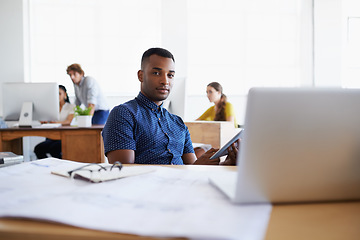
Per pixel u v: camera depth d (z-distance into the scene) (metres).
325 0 5.63
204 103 5.55
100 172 0.83
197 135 3.00
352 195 0.65
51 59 5.34
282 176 0.60
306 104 0.58
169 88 1.64
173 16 5.42
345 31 5.79
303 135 0.59
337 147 0.60
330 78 5.73
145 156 1.57
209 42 5.66
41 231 0.48
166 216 0.53
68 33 5.35
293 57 5.82
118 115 1.51
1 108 5.13
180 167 1.03
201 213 0.55
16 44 5.14
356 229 0.51
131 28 5.47
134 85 5.50
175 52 5.46
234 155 1.20
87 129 3.09
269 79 5.79
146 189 0.70
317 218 0.56
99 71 5.42
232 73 5.71
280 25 5.78
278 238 0.47
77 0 5.33
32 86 3.30
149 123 1.58
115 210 0.56
